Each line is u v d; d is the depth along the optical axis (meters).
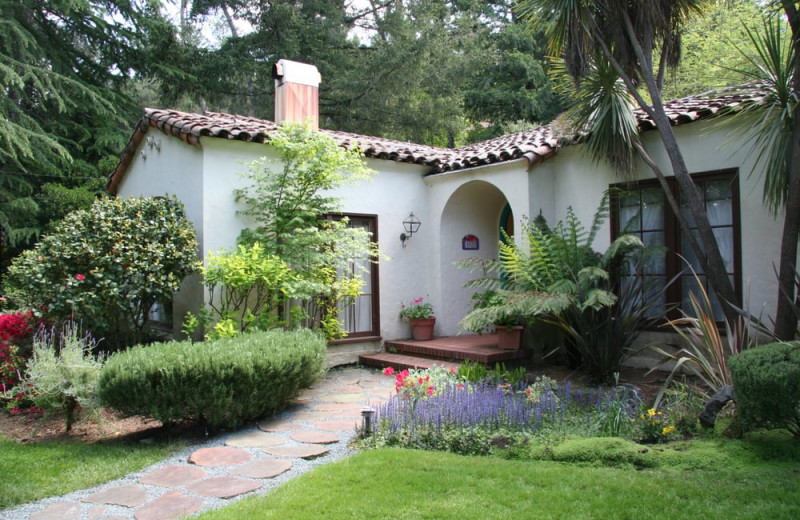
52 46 14.86
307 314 7.89
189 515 3.32
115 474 4.02
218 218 7.42
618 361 6.53
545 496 3.27
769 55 5.35
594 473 3.65
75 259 6.35
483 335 9.27
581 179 7.90
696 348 5.37
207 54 16.55
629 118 6.70
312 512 3.16
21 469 4.08
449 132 19.73
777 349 3.92
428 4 18.22
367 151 8.49
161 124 7.93
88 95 14.41
